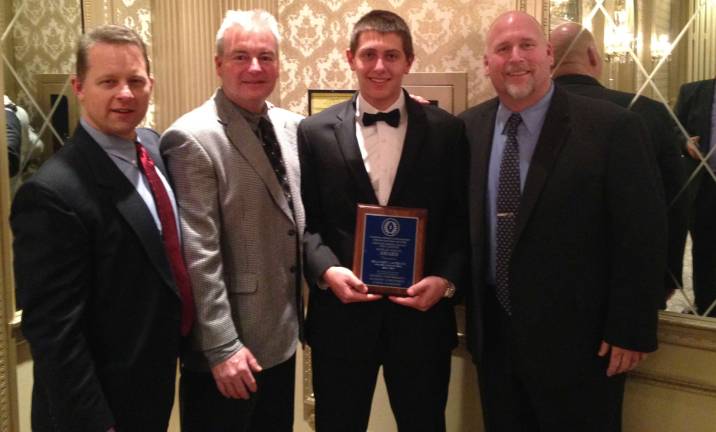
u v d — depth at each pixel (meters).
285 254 1.78
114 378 1.42
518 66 1.75
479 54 2.33
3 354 1.85
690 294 1.94
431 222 1.86
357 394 1.89
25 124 2.00
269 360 1.74
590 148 1.69
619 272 1.67
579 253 1.70
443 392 1.92
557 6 2.11
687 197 1.92
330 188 1.84
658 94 1.94
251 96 1.70
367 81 1.80
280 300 1.77
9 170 1.94
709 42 1.84
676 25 1.89
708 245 1.91
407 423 1.90
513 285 1.75
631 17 1.96
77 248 1.35
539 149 1.73
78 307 1.36
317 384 1.93
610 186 1.67
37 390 1.43
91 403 1.34
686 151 1.91
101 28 1.46
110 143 1.47
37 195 1.33
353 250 1.83
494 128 1.88
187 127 1.64
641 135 1.69
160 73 2.59
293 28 2.68
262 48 1.68
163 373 1.49
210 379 1.72
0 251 1.83
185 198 1.61
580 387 1.75
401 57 1.80
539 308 1.72
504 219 1.79
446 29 2.38
